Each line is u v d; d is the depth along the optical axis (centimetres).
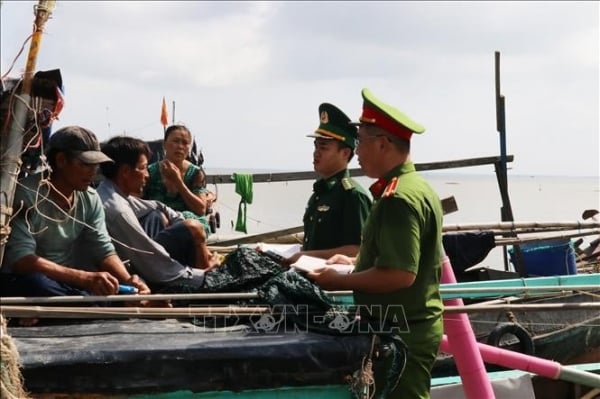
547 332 697
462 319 505
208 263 533
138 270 486
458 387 567
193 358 366
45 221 425
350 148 546
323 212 541
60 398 349
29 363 343
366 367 390
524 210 3316
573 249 859
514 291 531
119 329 404
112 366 355
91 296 397
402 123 413
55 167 426
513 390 576
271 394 381
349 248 521
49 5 367
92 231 452
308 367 382
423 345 415
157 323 424
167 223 572
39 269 411
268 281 434
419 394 417
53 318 421
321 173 551
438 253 420
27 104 366
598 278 687
